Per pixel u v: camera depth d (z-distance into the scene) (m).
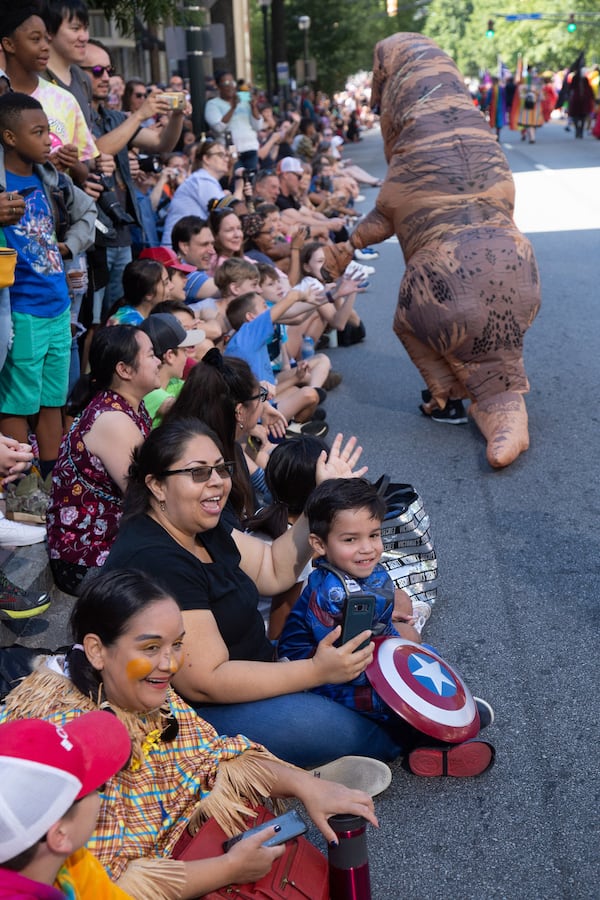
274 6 31.36
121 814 2.61
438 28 86.75
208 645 3.06
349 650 3.08
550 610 4.57
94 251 6.48
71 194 5.62
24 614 4.38
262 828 2.62
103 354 4.34
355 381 8.51
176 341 4.97
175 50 10.73
